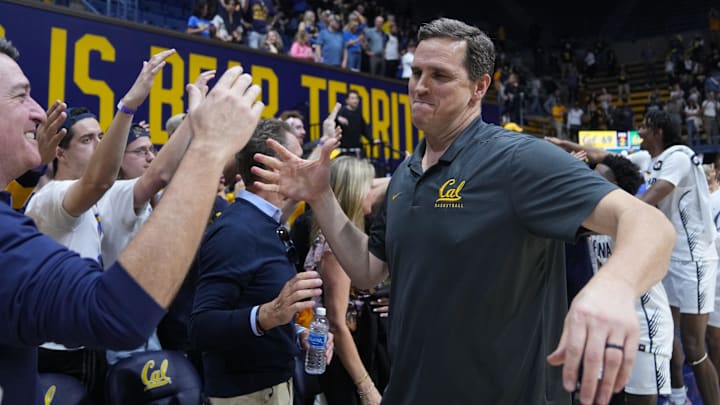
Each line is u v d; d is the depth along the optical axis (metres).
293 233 2.67
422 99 1.38
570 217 1.10
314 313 2.24
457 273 1.28
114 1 7.27
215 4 7.37
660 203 3.45
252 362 1.79
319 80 6.89
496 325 1.27
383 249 1.63
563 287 1.38
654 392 2.58
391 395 1.40
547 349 1.32
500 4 23.50
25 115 1.02
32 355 0.94
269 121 1.99
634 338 0.75
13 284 0.77
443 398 1.29
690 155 3.30
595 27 23.83
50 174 2.49
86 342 0.78
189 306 2.50
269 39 7.78
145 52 5.30
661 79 19.56
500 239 1.25
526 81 18.55
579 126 16.19
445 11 21.66
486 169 1.28
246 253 1.78
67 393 1.89
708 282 3.31
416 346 1.34
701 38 18.45
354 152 6.11
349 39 9.48
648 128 3.51
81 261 0.83
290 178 1.56
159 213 0.83
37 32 4.64
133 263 0.79
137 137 2.64
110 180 1.69
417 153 1.51
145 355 2.13
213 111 0.93
